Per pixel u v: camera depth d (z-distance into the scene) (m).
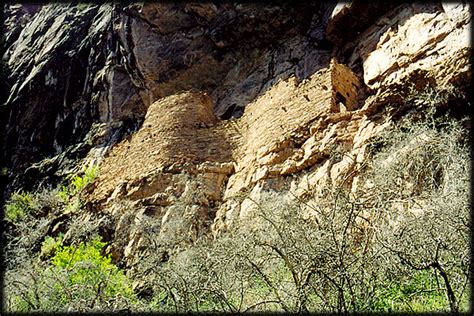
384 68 11.62
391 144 8.05
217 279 4.61
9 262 9.13
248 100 15.56
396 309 4.39
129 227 10.62
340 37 14.41
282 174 9.82
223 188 11.09
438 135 7.43
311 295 4.66
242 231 6.48
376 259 4.53
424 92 8.46
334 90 10.63
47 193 15.53
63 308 5.04
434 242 4.38
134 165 12.31
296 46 15.91
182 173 11.38
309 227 4.92
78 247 9.67
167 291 5.04
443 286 4.48
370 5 13.40
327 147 9.40
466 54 8.39
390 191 5.29
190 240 9.53
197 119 12.50
